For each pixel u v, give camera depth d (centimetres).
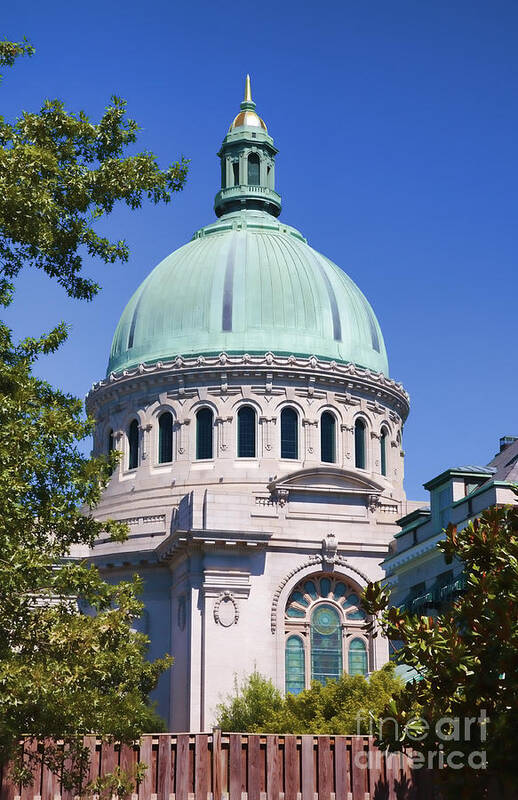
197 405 8650
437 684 2658
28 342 3189
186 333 9006
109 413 9131
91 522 3166
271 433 8512
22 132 3253
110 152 3403
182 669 7331
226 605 7306
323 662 7600
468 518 5150
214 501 7438
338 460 8681
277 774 2727
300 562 7638
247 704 6253
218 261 9275
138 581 3234
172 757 2767
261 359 8631
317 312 9112
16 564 2764
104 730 2803
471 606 2623
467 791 2580
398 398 9250
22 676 2691
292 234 9969
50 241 3095
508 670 2514
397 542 6053
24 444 2884
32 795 2762
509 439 6531
